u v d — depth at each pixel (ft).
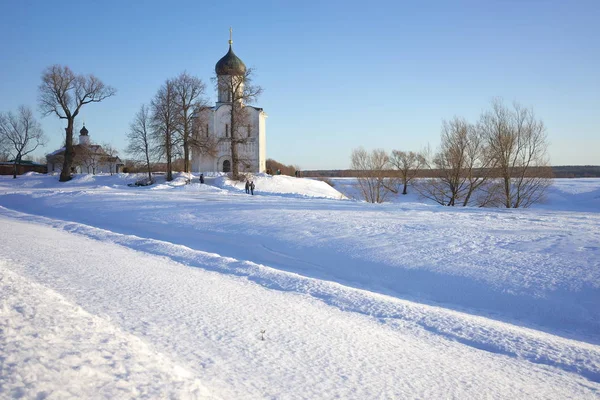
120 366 14.75
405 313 31.68
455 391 19.58
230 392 17.20
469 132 143.74
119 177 208.23
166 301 31.04
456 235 57.77
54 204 118.73
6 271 27.89
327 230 63.87
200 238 68.64
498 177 141.90
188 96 198.90
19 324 16.89
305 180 218.18
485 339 27.20
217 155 230.68
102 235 67.26
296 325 27.53
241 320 27.66
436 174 153.38
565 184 248.32
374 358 22.84
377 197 191.93
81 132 309.22
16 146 249.34
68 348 15.31
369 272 46.96
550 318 34.53
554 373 22.84
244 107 208.13
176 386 14.15
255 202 108.58
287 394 17.71
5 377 12.39
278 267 52.24
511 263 44.27
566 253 46.32
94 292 32.35
